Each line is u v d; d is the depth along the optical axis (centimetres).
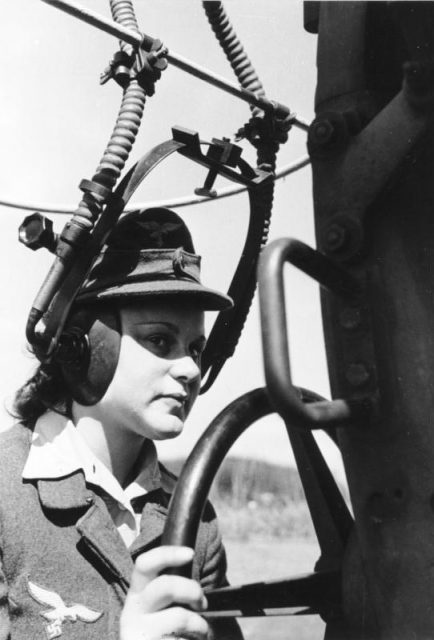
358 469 103
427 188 105
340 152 107
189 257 167
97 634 154
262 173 159
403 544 99
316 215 109
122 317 158
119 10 149
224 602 125
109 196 145
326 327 107
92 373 158
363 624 108
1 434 173
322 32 116
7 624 151
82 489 163
